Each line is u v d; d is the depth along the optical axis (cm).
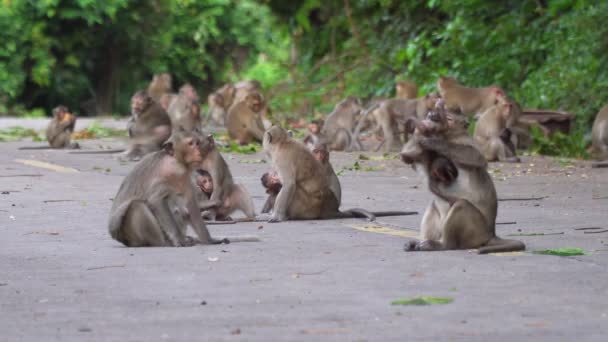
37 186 1669
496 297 814
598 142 2298
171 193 1063
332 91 3628
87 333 718
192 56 5325
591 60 2650
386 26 3756
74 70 5003
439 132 994
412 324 732
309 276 905
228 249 1050
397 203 1480
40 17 4875
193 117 2695
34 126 3569
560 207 1420
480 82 3034
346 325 732
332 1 3969
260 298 817
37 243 1102
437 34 3275
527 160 2248
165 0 5166
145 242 1061
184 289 853
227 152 2416
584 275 900
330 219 1309
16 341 700
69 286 871
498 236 1127
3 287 870
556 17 2991
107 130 3128
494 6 3186
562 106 2658
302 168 1294
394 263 962
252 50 5525
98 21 4831
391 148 2559
